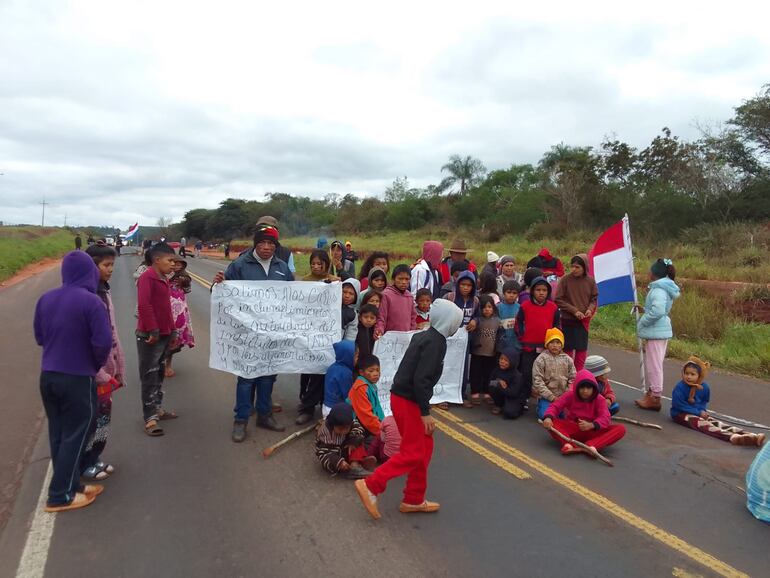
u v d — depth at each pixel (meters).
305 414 6.04
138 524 3.88
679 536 3.85
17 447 5.27
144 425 5.91
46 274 26.80
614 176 32.62
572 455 5.30
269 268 6.02
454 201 53.75
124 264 34.81
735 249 18.67
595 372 6.37
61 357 3.92
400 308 6.39
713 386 7.82
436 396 6.80
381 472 3.96
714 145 25.36
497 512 4.15
